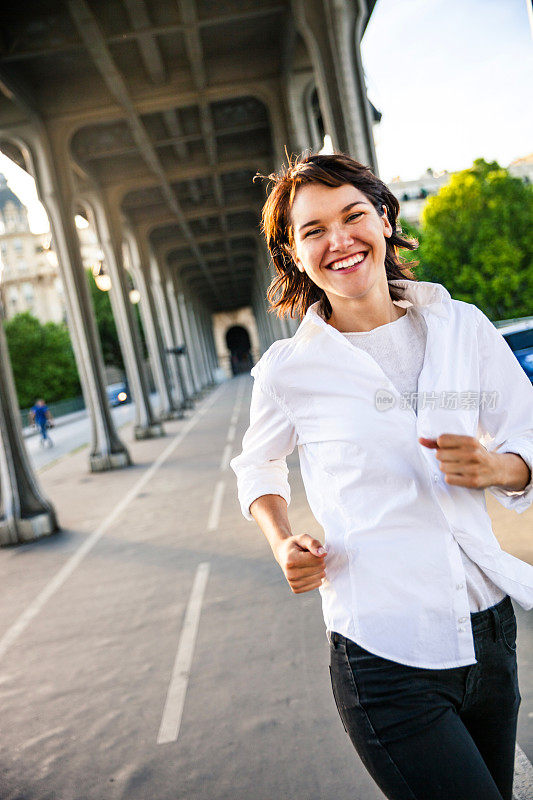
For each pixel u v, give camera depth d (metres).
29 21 10.57
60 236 13.62
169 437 19.17
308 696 3.40
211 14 10.67
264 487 1.45
